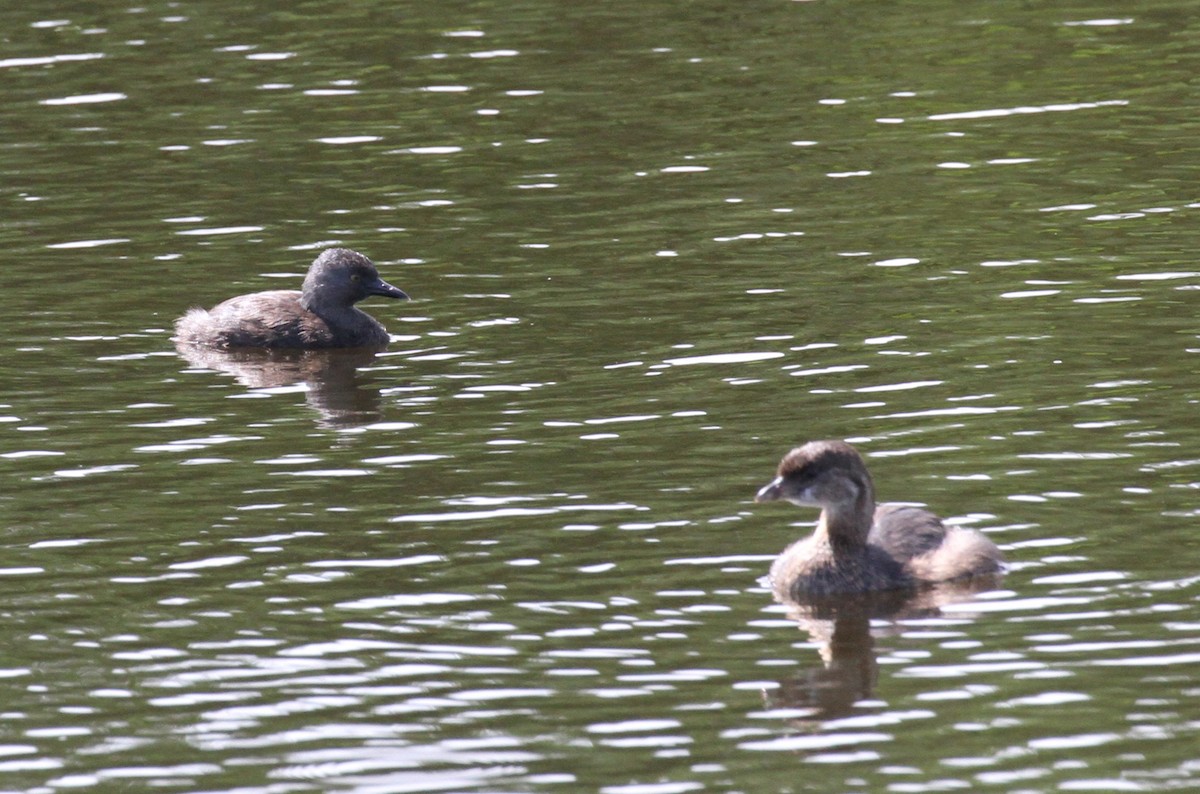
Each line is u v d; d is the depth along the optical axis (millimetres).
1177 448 16656
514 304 22219
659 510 15875
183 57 34531
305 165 28516
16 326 21906
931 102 30859
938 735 11992
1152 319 20438
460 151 29000
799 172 27359
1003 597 13977
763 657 13188
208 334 21344
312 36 35844
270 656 13383
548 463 17078
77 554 15305
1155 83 31375
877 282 22312
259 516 16047
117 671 13195
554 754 11914
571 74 33125
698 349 20203
